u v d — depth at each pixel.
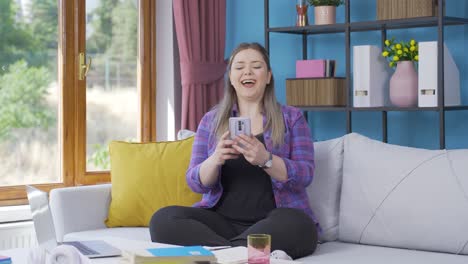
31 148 4.01
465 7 3.84
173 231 2.77
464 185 2.70
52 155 4.09
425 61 3.61
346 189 2.99
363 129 4.24
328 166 3.08
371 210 2.88
